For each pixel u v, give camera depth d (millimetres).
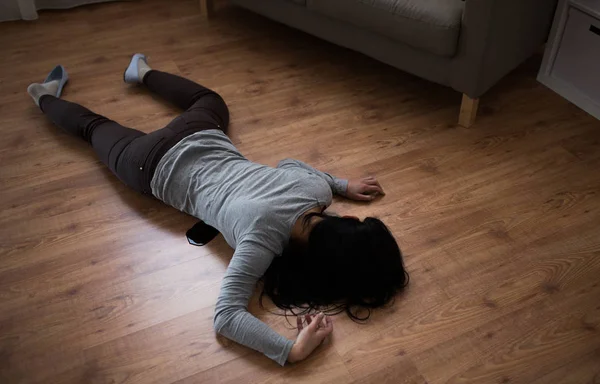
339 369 1422
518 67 2488
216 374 1414
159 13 2885
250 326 1423
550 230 1765
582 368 1420
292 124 2178
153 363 1435
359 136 2125
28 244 1728
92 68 2479
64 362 1435
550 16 2303
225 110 2080
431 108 2262
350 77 2438
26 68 2473
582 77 2213
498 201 1862
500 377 1400
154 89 2227
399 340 1481
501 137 2117
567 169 1981
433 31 1948
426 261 1674
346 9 2139
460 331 1499
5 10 2754
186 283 1624
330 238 1435
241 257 1495
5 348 1464
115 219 1811
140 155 1783
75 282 1621
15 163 2006
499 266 1660
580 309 1549
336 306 1557
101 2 2951
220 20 2834
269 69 2486
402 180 1938
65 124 2031
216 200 1654
